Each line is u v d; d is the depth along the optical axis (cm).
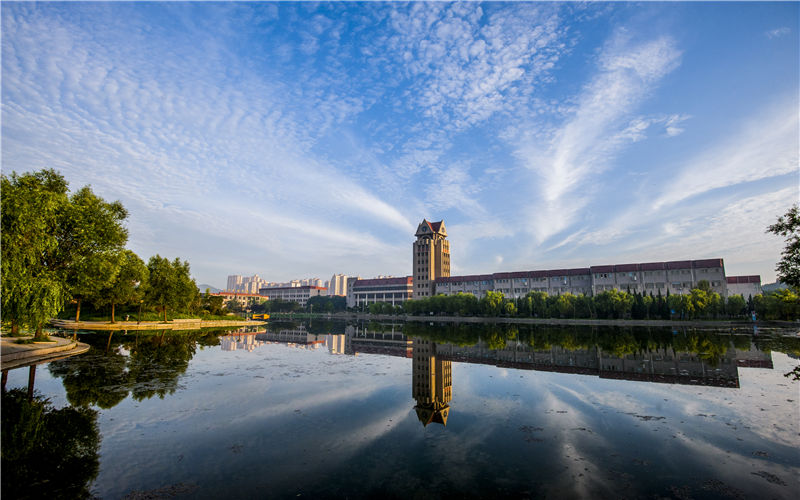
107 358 2667
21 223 2211
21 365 2359
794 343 3869
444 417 1423
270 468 990
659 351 3266
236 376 2139
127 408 1497
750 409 1523
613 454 1086
